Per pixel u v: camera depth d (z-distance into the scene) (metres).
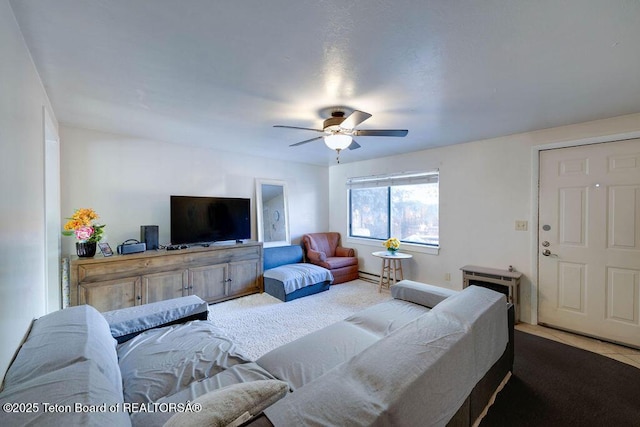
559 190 2.98
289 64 1.70
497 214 3.45
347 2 1.16
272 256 4.51
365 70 1.76
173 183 3.79
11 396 0.84
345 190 5.54
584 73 1.77
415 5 1.18
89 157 3.15
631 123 2.54
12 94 1.18
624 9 1.18
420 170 4.26
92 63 1.68
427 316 1.44
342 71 1.77
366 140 3.57
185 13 1.24
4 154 1.05
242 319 3.22
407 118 2.67
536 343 2.68
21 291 1.25
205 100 2.25
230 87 2.01
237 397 0.89
